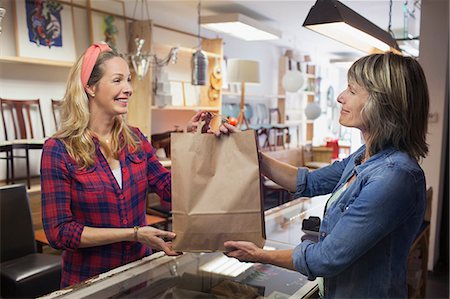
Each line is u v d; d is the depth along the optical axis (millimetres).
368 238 1006
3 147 2951
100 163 1503
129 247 1553
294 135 7652
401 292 1124
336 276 1166
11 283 2340
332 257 1026
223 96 5711
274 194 6457
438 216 3873
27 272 2400
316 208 2396
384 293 1097
